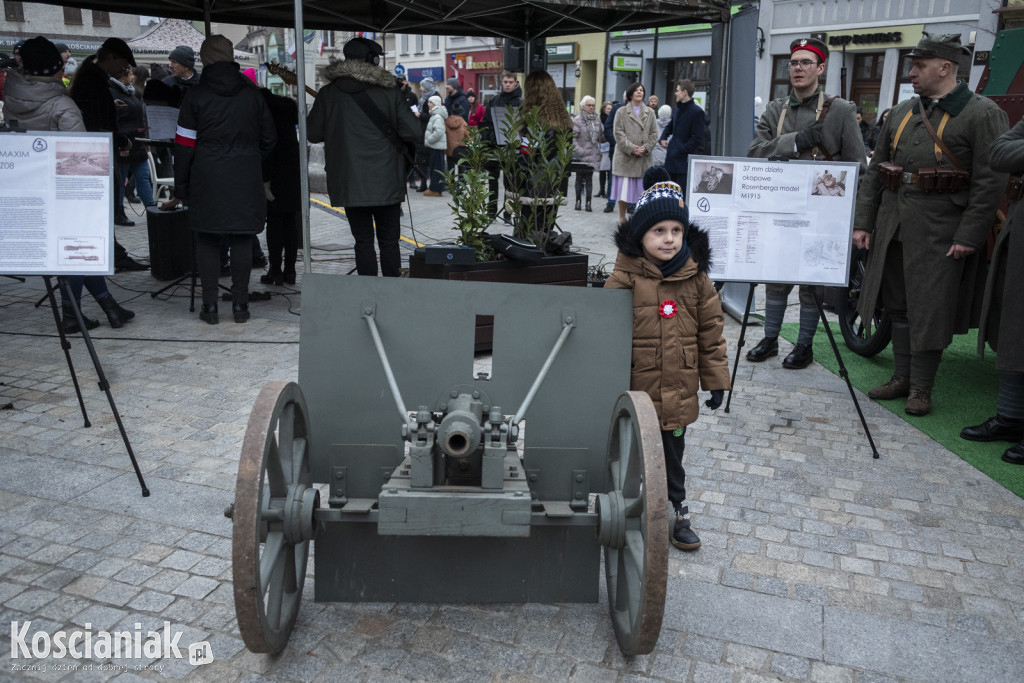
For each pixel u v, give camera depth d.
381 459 3.02
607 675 2.76
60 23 29.02
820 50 5.73
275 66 7.73
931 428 5.07
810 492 4.18
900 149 5.12
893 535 3.77
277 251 8.12
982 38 18.91
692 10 6.29
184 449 4.43
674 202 3.13
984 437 4.86
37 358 5.83
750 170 4.77
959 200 4.93
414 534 2.55
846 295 6.58
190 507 3.80
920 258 5.04
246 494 2.41
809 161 4.76
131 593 3.14
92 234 4.08
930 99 4.98
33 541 3.47
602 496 2.82
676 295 3.22
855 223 5.47
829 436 4.92
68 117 5.70
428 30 8.89
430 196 15.51
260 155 6.59
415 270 6.11
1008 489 4.27
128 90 10.36
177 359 5.91
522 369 3.07
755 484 4.25
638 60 24.91
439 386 3.07
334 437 3.07
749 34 7.05
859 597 3.28
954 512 4.01
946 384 5.91
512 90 10.30
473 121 16.62
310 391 3.05
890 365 6.34
